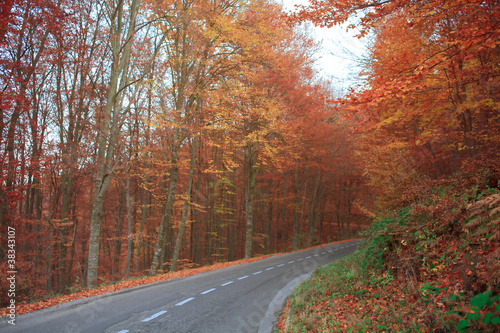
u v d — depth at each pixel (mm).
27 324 6070
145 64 15578
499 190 6918
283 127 18750
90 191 20672
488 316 3520
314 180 34156
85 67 16062
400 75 5461
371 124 11352
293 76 19156
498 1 5176
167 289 9945
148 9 15539
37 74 14953
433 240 7008
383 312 5633
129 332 5551
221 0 16766
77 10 14336
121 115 14852
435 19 6105
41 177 15398
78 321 6254
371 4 5730
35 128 14836
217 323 6262
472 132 8930
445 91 8680
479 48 5047
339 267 11086
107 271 22672
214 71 17125
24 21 12133
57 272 18141
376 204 13195
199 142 19812
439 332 4168
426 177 10922
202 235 31906
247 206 22625
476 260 5113
